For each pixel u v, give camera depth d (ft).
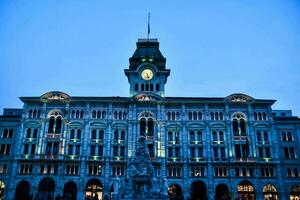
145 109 296.10
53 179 269.85
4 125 287.69
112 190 268.82
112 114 294.46
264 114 295.89
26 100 294.87
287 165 278.67
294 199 270.05
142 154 201.46
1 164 275.59
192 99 298.35
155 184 193.06
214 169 276.82
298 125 291.17
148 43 342.44
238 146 285.43
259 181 272.10
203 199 271.49
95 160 275.59
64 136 283.79
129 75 313.53
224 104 298.35
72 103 297.33
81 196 265.95
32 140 282.56
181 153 281.54
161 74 313.73
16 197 265.34
